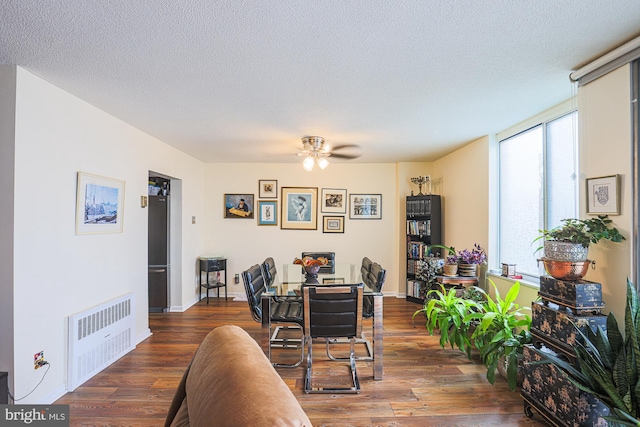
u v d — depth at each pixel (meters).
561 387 1.80
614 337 1.67
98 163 2.79
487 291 3.74
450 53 1.85
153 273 4.57
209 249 5.48
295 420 0.65
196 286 5.17
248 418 0.65
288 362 2.98
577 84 2.16
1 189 1.99
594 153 1.97
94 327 2.66
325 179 5.51
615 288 1.85
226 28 1.59
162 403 2.27
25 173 2.08
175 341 3.45
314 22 1.54
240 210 5.48
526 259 3.23
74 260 2.51
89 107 2.67
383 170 5.50
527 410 2.13
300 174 5.50
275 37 1.67
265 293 2.79
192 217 5.02
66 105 2.42
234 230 5.49
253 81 2.22
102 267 2.85
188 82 2.24
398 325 3.99
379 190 5.51
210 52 1.83
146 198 3.59
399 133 3.60
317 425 2.04
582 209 2.06
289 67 2.02
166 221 4.59
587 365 1.59
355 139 3.86
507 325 2.51
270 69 2.04
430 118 3.06
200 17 1.49
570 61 1.95
